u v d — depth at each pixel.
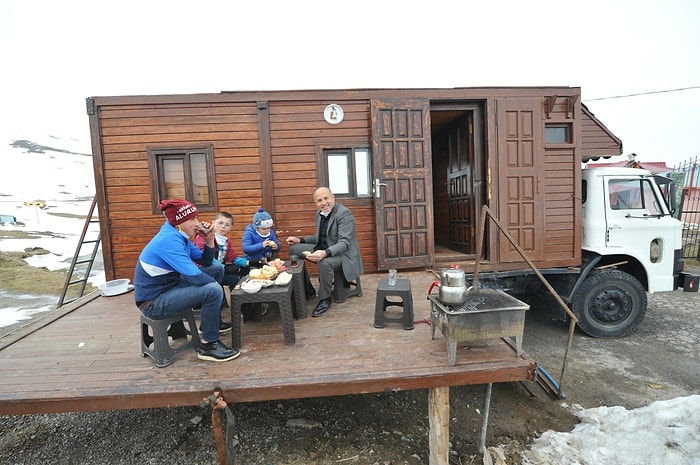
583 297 4.06
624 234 4.18
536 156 4.29
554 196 4.35
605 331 4.08
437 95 4.24
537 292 4.50
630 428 2.24
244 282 2.45
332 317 2.88
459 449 2.34
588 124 6.02
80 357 2.31
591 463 2.06
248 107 4.12
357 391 1.96
